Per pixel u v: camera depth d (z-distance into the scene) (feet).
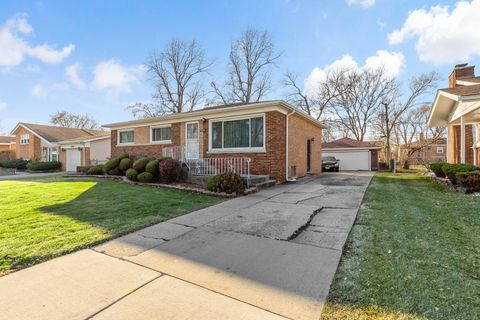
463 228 13.14
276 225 14.53
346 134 99.81
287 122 34.65
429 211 16.88
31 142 81.46
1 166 80.59
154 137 44.27
